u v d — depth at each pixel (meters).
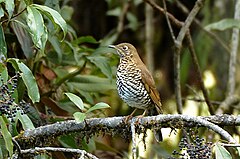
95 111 12.58
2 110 7.91
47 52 11.91
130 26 16.12
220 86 16.89
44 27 8.79
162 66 17.52
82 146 10.76
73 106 12.16
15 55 11.80
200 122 8.63
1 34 9.42
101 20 16.92
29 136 9.24
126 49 11.41
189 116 8.82
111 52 11.99
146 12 16.31
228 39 16.91
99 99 13.51
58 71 12.33
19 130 11.01
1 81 8.28
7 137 8.03
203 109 16.44
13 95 8.96
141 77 11.06
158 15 17.30
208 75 17.05
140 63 11.28
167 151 14.40
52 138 9.32
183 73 15.66
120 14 16.17
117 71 11.36
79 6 16.66
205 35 16.17
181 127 8.92
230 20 14.16
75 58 11.65
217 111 14.35
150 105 11.29
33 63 11.54
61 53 11.56
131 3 17.33
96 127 9.32
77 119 8.24
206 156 7.64
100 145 12.69
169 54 17.52
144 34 17.38
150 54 16.22
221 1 16.62
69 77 11.96
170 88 17.47
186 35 13.19
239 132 14.36
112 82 12.38
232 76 14.86
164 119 9.04
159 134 9.34
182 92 16.88
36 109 10.94
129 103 11.33
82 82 12.27
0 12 8.88
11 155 8.04
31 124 9.32
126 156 13.11
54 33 11.06
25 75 8.66
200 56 16.17
